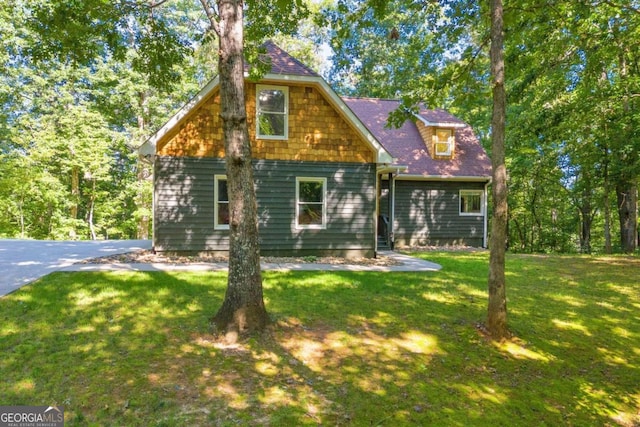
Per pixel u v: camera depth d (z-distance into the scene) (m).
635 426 3.68
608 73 16.11
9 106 20.11
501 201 5.26
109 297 6.00
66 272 7.64
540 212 23.00
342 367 4.21
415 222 16.44
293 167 11.54
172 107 22.78
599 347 5.23
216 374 3.85
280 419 3.19
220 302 6.06
